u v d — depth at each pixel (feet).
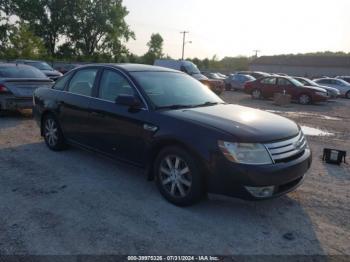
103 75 16.47
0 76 29.66
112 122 15.03
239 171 11.18
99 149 16.20
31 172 16.16
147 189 14.49
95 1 180.55
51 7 176.35
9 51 139.95
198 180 12.05
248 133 11.64
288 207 13.39
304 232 11.52
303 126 34.19
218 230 11.36
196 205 13.08
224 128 11.86
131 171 16.61
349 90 78.23
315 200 14.15
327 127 33.94
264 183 11.25
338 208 13.47
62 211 12.33
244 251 10.25
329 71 212.84
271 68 236.02
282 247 10.56
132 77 15.10
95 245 10.25
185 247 10.32
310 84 67.10
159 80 15.72
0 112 29.89
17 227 11.12
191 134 12.07
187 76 17.66
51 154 19.03
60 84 19.30
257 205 13.38
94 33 186.19
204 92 16.72
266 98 64.49
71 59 178.70
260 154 11.39
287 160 12.07
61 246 10.14
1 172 16.07
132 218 11.96
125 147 14.66
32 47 144.05
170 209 12.70
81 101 16.93
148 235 10.89
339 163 19.31
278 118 14.19
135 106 13.94
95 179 15.47
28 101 29.17
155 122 13.24
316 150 22.97
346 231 11.73
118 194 13.92
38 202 13.01
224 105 15.60
